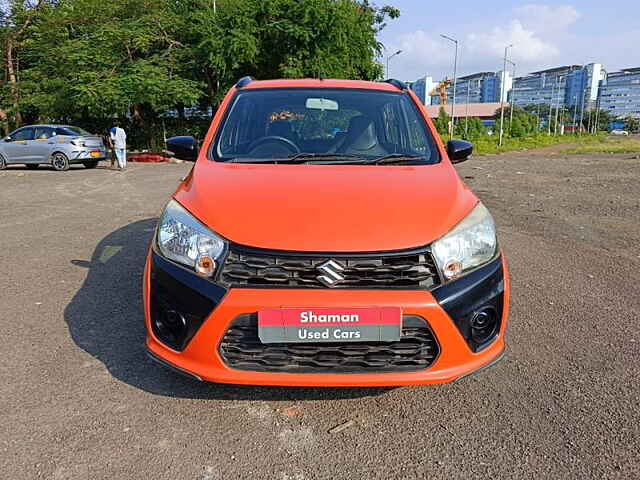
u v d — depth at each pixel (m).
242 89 3.87
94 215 7.82
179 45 24.19
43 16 25.92
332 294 2.26
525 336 3.50
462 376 2.40
